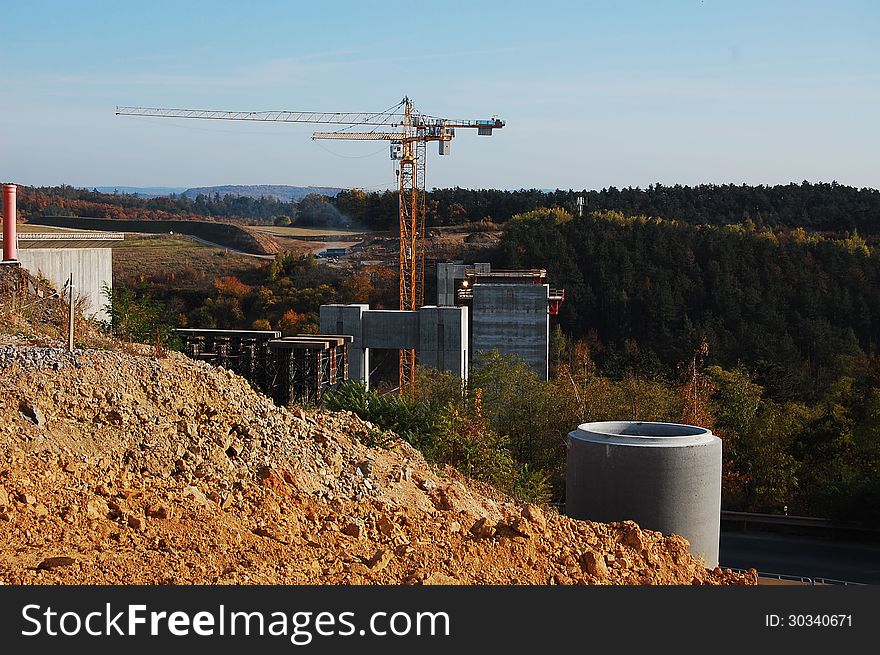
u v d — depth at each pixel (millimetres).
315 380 25609
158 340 14555
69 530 7133
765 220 152125
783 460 31359
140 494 8133
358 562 8062
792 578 20906
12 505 7148
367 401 17000
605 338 85625
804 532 26406
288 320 89250
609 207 163000
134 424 9289
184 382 10633
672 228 99250
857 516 25109
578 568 9547
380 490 10477
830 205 156625
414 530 9359
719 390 40219
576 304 88500
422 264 90125
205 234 139250
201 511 8141
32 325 15305
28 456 8047
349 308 45844
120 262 109250
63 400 9055
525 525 9828
